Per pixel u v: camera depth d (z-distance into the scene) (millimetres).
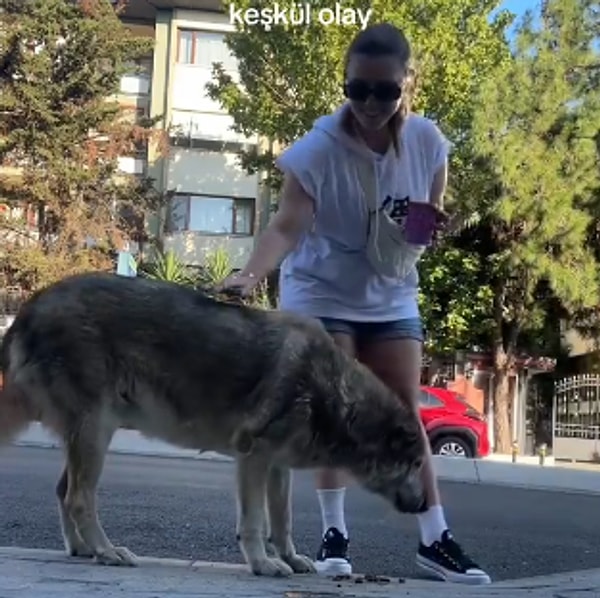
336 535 4688
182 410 4004
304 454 4086
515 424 26016
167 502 7914
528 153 22375
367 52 4113
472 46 23625
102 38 27375
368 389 4227
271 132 24281
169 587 3271
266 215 31312
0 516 6531
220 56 31891
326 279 4562
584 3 23359
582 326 25156
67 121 26953
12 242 26531
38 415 4039
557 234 22531
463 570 4566
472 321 24500
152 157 31219
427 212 4438
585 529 8602
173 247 31078
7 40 26406
